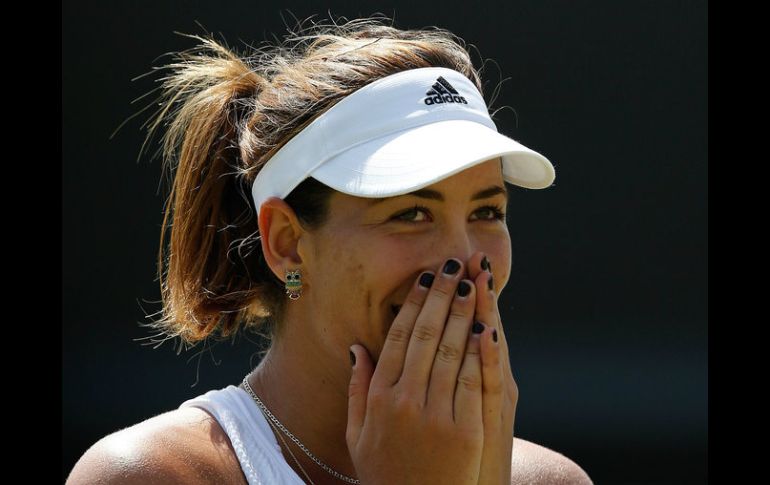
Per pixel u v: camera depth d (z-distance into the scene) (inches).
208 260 388.2
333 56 364.8
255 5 1170.0
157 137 1195.9
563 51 1232.2
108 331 1207.6
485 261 337.7
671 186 1251.8
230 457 348.2
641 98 1243.8
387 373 333.4
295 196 353.4
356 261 339.6
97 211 1211.2
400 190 325.7
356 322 345.1
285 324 369.4
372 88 348.2
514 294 1257.4
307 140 350.0
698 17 1229.7
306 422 363.9
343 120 345.4
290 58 397.1
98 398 1113.4
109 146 1203.9
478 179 342.0
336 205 344.8
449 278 331.6
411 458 330.3
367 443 333.4
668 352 1231.5
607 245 1258.6
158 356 1175.6
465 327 332.2
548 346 1243.2
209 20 1171.3
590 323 1256.2
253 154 367.9
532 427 1114.1
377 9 1176.8
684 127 1246.9
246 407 364.5
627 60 1237.7
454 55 376.2
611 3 1227.9
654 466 1051.3
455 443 328.5
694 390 1168.8
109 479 330.3
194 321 392.2
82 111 1193.4
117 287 1214.9
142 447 338.6
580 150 1253.1
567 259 1257.4
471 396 329.7
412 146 336.8
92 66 1184.8
